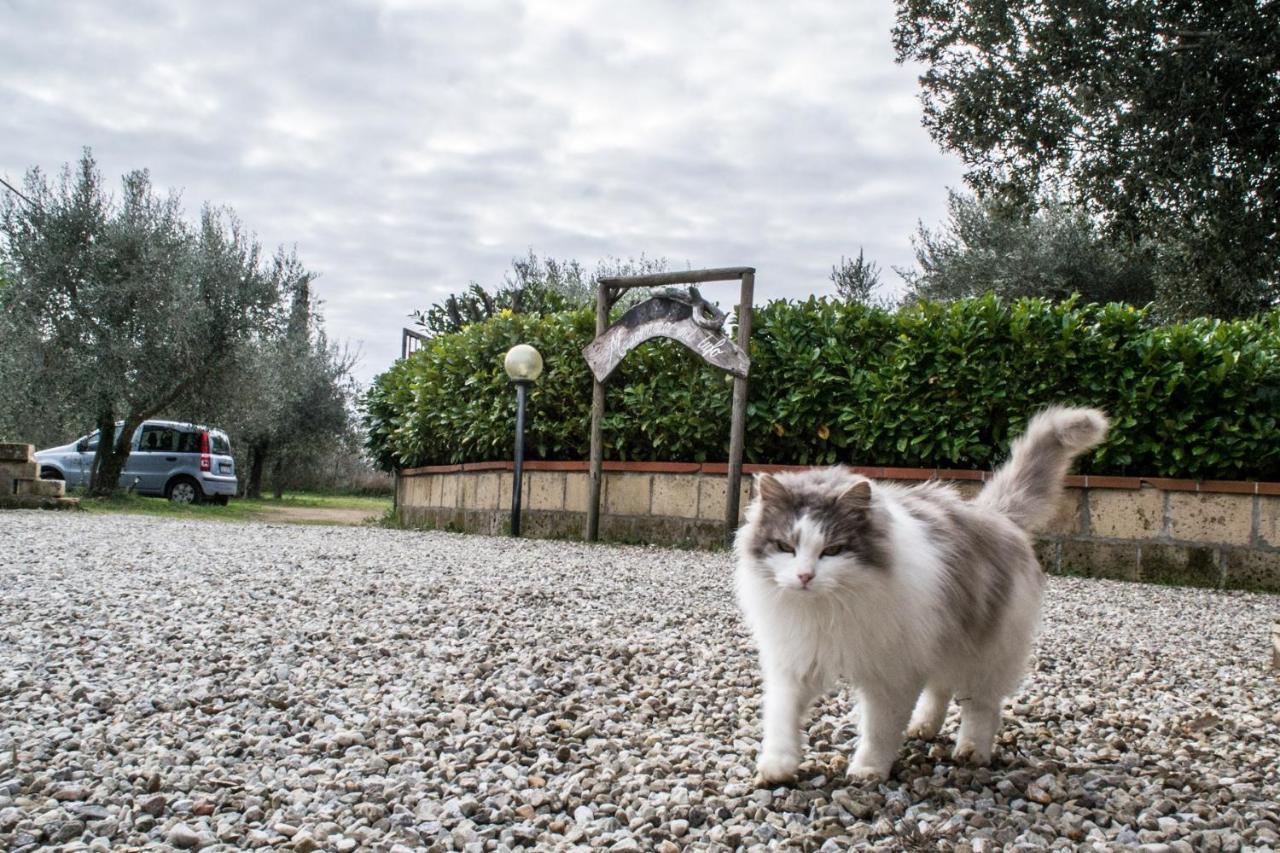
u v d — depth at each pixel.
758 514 2.82
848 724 3.37
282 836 2.33
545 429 11.14
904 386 8.54
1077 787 2.72
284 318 21.58
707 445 9.79
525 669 4.09
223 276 19.83
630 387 10.27
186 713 3.38
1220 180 15.32
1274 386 7.53
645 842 2.34
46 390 18.14
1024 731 3.38
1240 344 7.89
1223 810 2.60
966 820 2.47
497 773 2.85
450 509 12.81
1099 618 5.85
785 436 9.25
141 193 19.36
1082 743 3.26
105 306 18.27
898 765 2.92
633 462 10.09
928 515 2.93
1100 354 7.97
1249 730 3.45
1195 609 6.31
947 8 17.97
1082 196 16.69
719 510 9.47
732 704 3.63
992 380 8.22
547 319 11.87
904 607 2.61
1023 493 3.39
